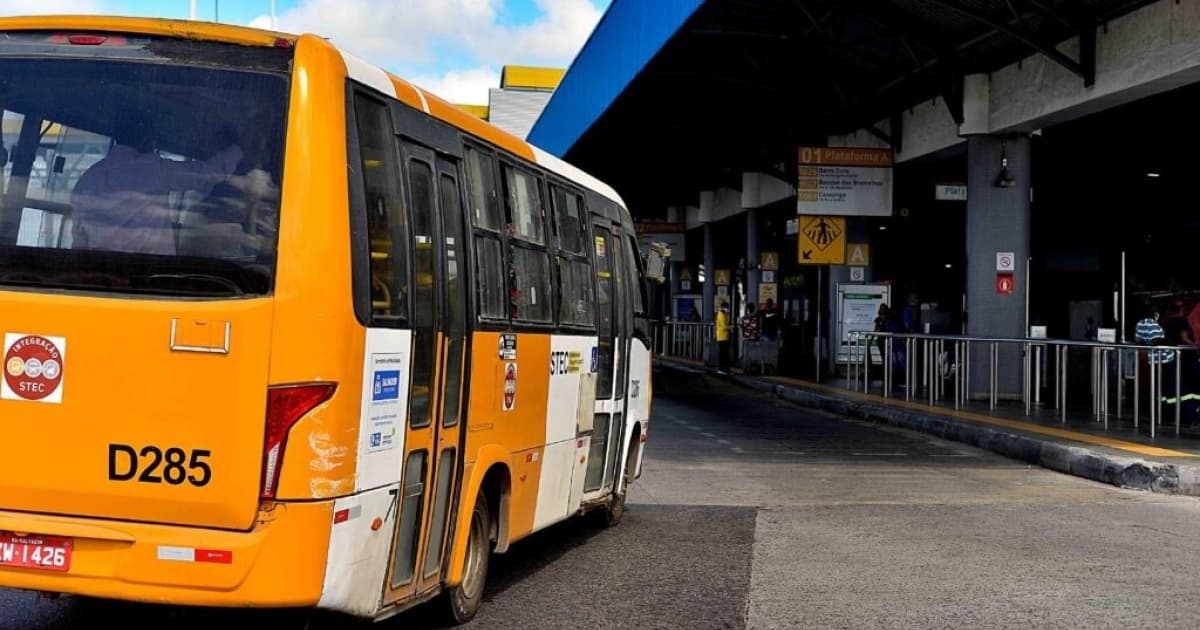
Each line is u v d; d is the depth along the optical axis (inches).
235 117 206.7
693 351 1835.6
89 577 200.1
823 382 1159.6
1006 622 285.3
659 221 2014.0
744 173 1501.0
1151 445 607.2
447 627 273.3
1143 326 733.3
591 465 376.5
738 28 899.4
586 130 1197.1
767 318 1339.8
